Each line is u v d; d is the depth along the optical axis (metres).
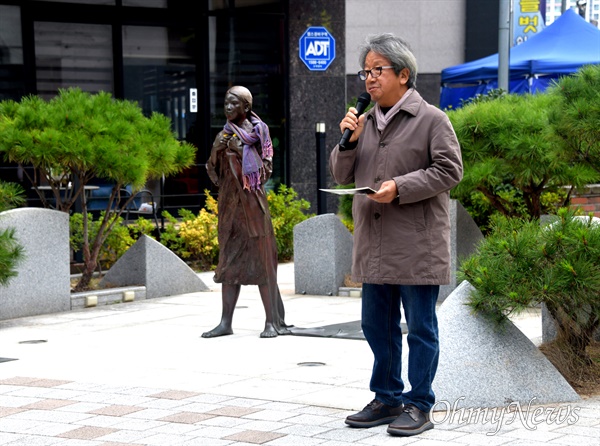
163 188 18.80
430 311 6.00
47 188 15.63
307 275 12.96
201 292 13.46
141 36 18.83
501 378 6.70
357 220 6.12
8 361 8.70
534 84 19.20
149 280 12.88
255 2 19.61
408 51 6.00
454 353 6.70
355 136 6.14
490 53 31.11
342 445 5.80
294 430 6.16
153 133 12.14
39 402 7.09
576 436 5.91
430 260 5.92
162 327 10.50
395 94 6.05
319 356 8.67
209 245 15.90
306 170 20.12
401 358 6.28
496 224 7.73
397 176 5.95
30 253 11.42
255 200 9.66
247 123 9.85
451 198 11.58
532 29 24.97
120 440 6.04
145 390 7.39
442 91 21.59
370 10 31.05
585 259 6.75
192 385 7.54
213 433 6.13
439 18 31.28
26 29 17.73
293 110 19.95
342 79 20.30
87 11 18.27
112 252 14.48
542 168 10.62
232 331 9.95
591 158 8.68
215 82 19.45
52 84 18.09
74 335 10.06
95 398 7.16
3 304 11.17
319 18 20.03
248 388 7.40
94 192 17.94
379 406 6.22
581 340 7.46
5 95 17.67
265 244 9.78
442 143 5.89
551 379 6.80
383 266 5.95
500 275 6.82
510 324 6.87
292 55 19.88
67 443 6.00
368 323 6.19
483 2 31.02
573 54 19.53
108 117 11.73
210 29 19.38
